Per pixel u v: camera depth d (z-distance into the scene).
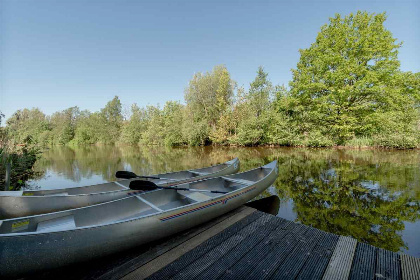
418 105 17.16
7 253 1.85
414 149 14.29
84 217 2.81
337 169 8.67
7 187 5.33
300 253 2.54
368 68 16.62
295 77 20.70
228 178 4.91
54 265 2.04
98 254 2.25
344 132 16.69
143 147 26.34
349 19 17.47
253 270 2.25
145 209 3.46
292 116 20.23
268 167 5.88
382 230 3.71
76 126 46.56
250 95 23.95
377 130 16.23
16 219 2.32
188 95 25.11
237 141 21.53
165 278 2.14
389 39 16.06
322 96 17.55
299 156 12.95
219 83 24.59
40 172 9.77
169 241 2.84
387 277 2.10
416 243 3.27
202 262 2.39
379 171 8.05
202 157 14.20
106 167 10.87
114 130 40.88
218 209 3.39
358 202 5.04
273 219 3.51
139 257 2.50
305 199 5.33
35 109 51.41
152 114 31.98
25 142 10.90
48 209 3.36
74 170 10.20
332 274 2.16
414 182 6.48
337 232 3.66
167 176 5.54
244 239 2.88
